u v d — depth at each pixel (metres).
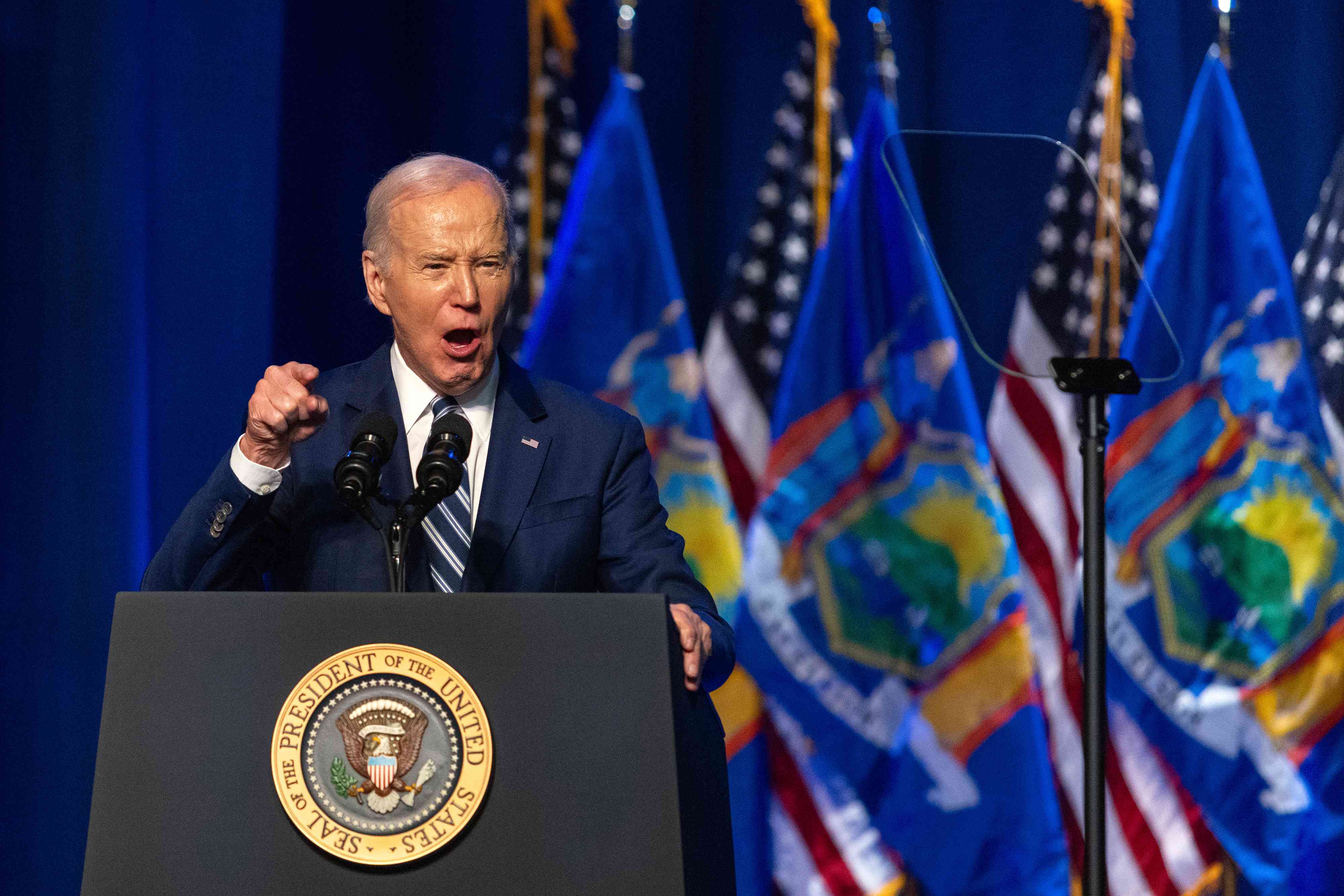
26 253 10.58
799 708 11.31
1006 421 11.40
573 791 4.15
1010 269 11.10
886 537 11.41
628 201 11.49
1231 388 11.61
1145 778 11.48
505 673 4.22
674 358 11.44
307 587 5.70
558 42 11.50
